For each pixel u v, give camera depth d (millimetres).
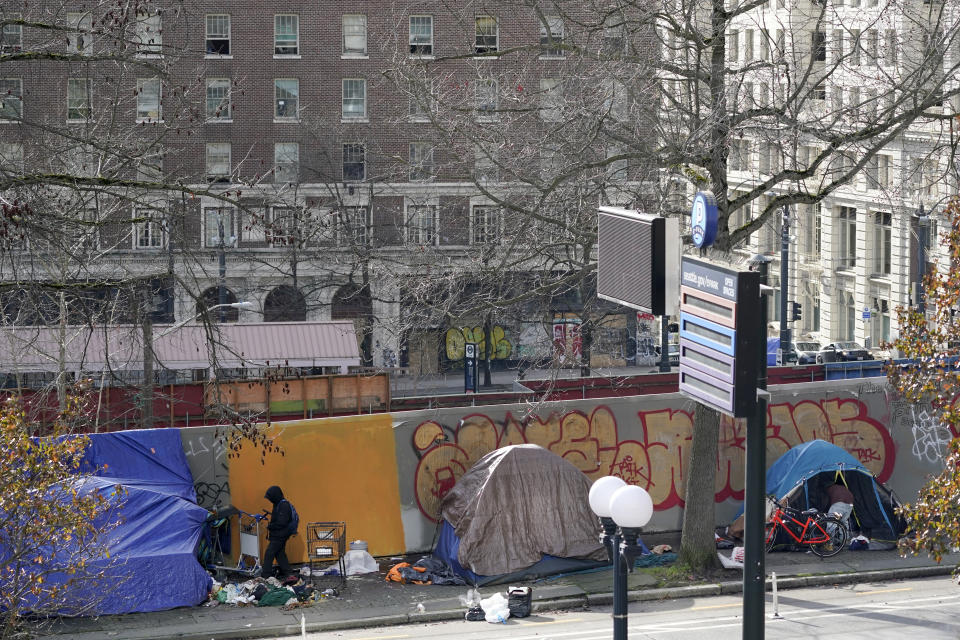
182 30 53812
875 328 60312
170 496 21578
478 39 53562
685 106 24750
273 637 19812
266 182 57719
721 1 22266
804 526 24125
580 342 28562
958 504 17125
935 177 34531
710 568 23109
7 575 17641
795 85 24797
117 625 19953
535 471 22906
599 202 23656
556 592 21750
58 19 20328
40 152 25594
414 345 32375
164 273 19422
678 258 11562
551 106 28828
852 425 26625
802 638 18969
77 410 19656
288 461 23438
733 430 25781
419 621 20594
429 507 24250
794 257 65250
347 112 58938
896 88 22578
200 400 33656
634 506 13312
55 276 25125
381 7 58219
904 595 21781
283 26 58156
